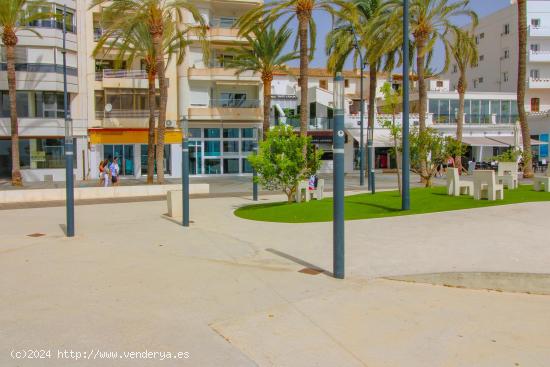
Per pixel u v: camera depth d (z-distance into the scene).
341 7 24.53
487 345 5.00
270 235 11.41
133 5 27.98
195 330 5.38
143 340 5.08
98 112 40.19
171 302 6.37
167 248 10.12
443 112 50.72
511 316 5.91
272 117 47.97
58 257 9.19
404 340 5.12
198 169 42.91
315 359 4.65
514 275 7.10
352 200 16.88
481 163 42.69
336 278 7.50
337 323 5.61
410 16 26.20
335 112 7.42
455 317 5.84
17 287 7.09
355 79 56.62
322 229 11.70
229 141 43.69
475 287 7.20
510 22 57.44
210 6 42.44
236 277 7.64
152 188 24.89
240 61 34.88
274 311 6.02
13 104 30.56
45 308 6.11
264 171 17.27
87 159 39.62
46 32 36.41
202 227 13.08
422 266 7.85
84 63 39.19
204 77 41.53
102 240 11.14
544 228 10.22
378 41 27.58
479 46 62.19
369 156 26.23
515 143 36.78
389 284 7.20
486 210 12.55
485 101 51.50
